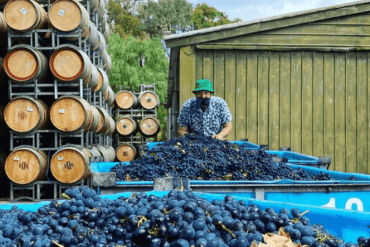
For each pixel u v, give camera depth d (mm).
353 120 9789
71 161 8320
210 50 9477
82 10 8578
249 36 9531
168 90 16234
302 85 9688
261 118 9617
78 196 2236
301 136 9695
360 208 3289
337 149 9766
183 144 4152
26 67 8258
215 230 1904
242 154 4133
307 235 1934
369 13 9648
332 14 9539
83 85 9055
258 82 9602
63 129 8422
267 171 3811
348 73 9766
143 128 19984
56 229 2039
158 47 35094
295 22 9531
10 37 8398
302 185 3248
